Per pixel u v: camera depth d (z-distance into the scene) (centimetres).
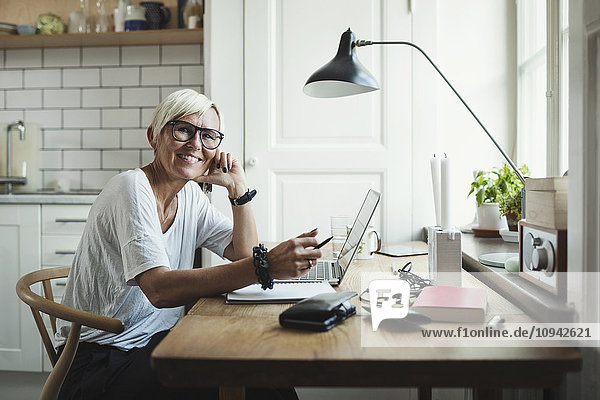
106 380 137
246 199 174
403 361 81
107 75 340
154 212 140
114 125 340
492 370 81
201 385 83
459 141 280
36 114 345
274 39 275
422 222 270
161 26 326
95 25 339
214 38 276
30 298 134
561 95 192
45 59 344
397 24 270
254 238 176
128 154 340
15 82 346
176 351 86
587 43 99
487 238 224
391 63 270
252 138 276
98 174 342
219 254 179
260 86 276
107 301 150
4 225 292
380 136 272
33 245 290
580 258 98
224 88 277
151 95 337
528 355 83
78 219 287
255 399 144
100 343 149
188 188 173
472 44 279
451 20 280
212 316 110
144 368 138
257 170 276
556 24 192
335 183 274
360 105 272
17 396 297
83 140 342
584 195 98
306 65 274
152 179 156
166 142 149
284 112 276
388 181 271
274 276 126
